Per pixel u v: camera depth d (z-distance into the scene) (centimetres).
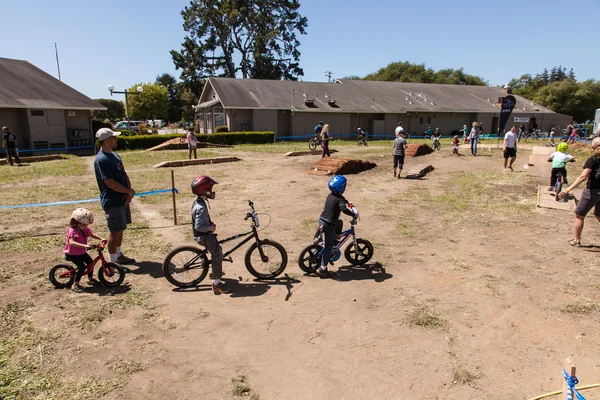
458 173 1544
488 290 530
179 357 387
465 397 335
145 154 2275
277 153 2350
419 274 584
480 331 433
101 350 394
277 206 998
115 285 535
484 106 4194
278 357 389
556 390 342
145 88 6047
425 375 362
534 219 877
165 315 464
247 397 335
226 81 3634
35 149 2472
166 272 523
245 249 683
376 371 368
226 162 1894
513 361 382
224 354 393
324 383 352
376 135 3762
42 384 342
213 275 516
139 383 349
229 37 5506
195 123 3997
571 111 5584
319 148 2623
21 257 636
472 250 686
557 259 640
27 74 2814
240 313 470
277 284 550
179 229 800
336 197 550
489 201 1055
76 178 1440
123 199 577
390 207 993
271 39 5375
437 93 4409
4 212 925
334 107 3562
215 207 985
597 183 650
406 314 468
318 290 531
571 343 410
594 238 742
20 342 402
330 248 555
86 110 2780
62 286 529
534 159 1802
